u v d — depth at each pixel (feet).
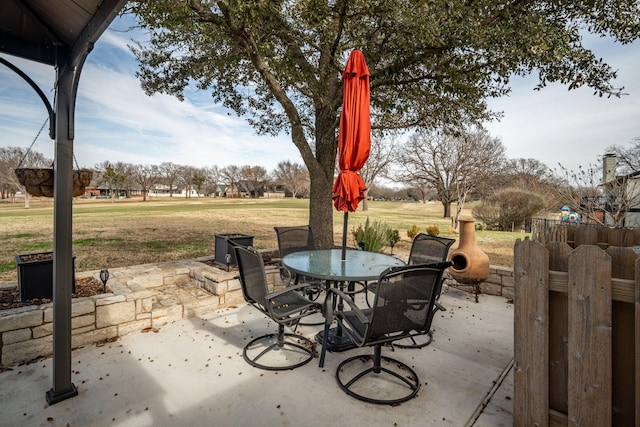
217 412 6.73
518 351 6.10
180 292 13.76
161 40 18.15
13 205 117.60
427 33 11.60
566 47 12.36
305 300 9.18
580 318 5.31
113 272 14.57
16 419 6.36
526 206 50.14
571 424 5.42
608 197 30.42
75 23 6.24
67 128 7.06
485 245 32.73
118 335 10.19
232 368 8.50
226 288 13.21
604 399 5.12
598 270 5.13
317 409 6.89
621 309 5.14
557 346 5.76
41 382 7.65
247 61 18.63
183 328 11.04
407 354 9.55
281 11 12.64
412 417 6.70
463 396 7.48
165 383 7.75
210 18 12.37
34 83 6.93
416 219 68.95
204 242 28.53
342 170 10.50
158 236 31.94
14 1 5.74
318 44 15.29
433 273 7.03
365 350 9.78
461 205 62.08
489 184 67.72
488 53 12.70
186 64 19.27
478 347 10.07
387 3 11.68
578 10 13.65
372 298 15.17
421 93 16.89
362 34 13.93
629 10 13.33
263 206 97.96
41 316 8.76
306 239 14.55
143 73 19.85
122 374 8.10
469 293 15.78
